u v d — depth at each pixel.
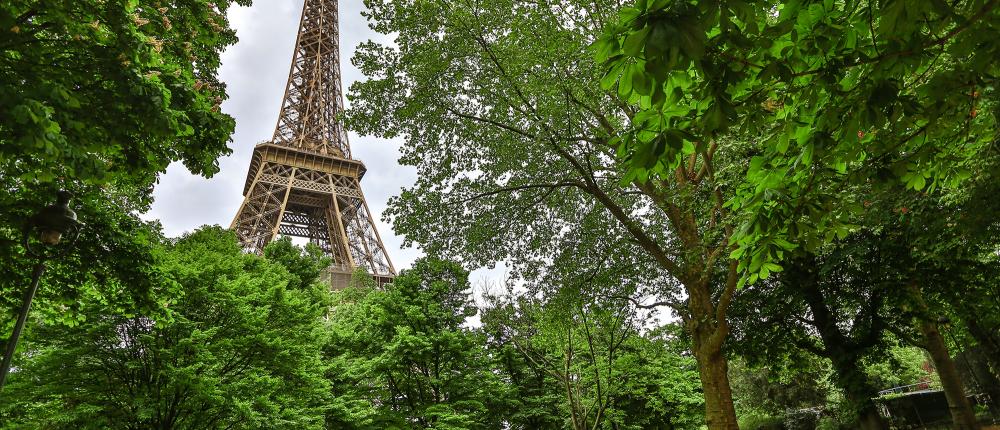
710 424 12.63
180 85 7.83
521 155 16.70
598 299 17.31
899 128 5.22
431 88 15.64
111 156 8.24
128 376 17.72
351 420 25.19
